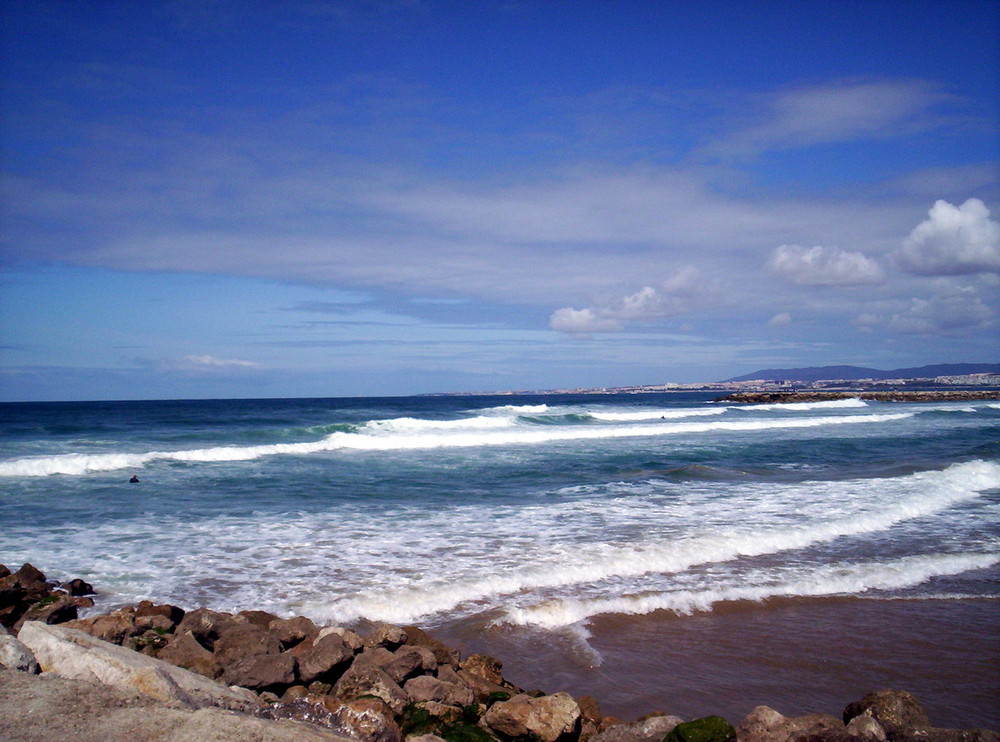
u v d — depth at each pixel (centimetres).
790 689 700
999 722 639
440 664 698
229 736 417
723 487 1825
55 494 1714
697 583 999
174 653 670
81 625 711
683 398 14250
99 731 417
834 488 1781
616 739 532
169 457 2400
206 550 1155
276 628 746
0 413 6681
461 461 2419
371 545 1188
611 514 1458
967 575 1068
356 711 536
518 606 891
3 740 399
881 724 530
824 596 965
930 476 1945
